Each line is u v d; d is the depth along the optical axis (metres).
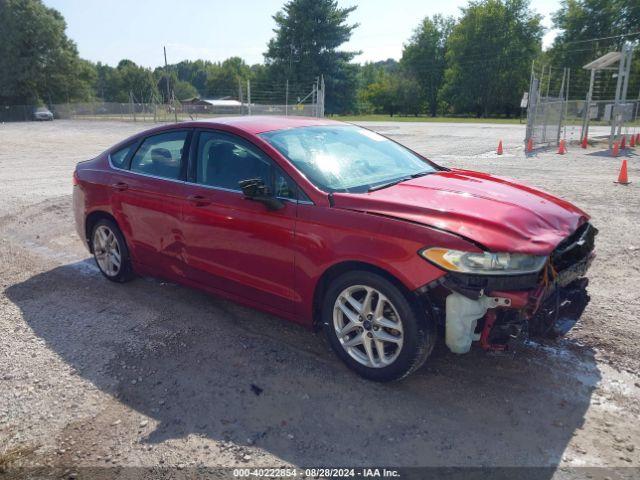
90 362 3.66
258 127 4.03
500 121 52.31
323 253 3.28
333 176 3.65
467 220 3.00
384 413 3.02
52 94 58.72
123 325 4.25
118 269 5.03
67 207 8.62
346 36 63.38
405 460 2.65
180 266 4.34
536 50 70.50
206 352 3.78
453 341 2.94
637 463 2.59
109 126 38.06
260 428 2.92
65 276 5.45
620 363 3.49
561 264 3.29
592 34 61.16
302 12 61.38
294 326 4.18
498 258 2.81
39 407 3.15
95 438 2.86
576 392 3.19
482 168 13.31
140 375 3.48
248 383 3.36
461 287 2.83
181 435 2.87
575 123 22.45
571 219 3.33
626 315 4.21
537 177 11.54
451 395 3.18
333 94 64.69
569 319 3.38
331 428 2.91
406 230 2.97
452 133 29.11
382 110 90.12
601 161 14.69
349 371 3.48
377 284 3.10
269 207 3.49
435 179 3.87
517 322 2.95
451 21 82.06
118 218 4.79
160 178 4.41
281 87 62.69
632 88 47.50
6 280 5.37
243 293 3.91
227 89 113.38
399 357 3.11
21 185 11.03
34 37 56.34
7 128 36.03
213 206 3.91
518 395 3.17
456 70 74.19
